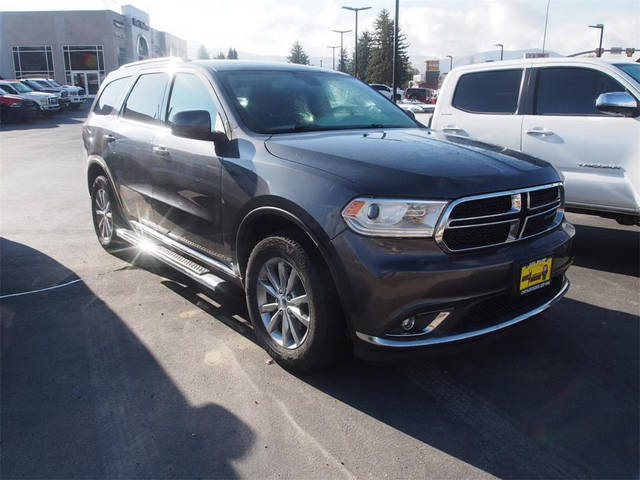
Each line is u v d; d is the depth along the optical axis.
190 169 3.72
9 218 7.22
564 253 3.17
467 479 2.33
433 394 2.97
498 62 6.04
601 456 2.47
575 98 5.40
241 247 3.40
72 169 11.64
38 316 4.00
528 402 2.90
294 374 3.17
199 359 3.35
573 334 3.70
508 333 2.94
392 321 2.63
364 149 3.06
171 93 4.23
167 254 4.27
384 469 2.39
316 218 2.77
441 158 2.96
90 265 5.20
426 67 61.78
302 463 2.42
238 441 2.57
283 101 3.82
